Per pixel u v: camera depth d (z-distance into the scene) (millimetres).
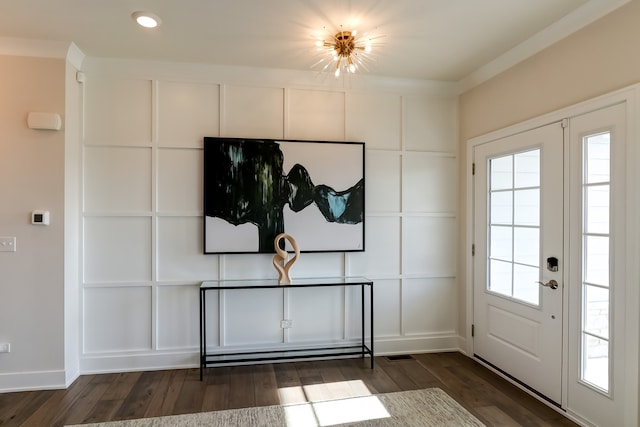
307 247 3207
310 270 3281
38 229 2678
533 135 2631
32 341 2668
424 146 3508
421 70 3211
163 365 3033
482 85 3223
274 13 2289
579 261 2270
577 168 2277
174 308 3066
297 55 2908
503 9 2244
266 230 3135
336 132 3330
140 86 3025
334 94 3326
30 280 2668
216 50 2818
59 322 2695
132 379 2840
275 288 3203
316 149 3223
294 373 2973
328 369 3061
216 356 3086
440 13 2291
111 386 2719
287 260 3164
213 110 3123
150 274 3031
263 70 3158
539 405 2500
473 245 3338
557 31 2418
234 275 3150
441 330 3551
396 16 2322
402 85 3432
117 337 2990
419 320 3500
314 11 2268
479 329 3250
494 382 2854
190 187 3086
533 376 2627
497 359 3012
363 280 3174
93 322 2957
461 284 3525
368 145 3391
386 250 3434
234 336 3148
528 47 2660
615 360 2043
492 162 3113
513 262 2855
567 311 2354
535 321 2617
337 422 2270
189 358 3072
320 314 3301
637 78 1945
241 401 2512
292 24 2430
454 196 3541
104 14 2301
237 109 3160
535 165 2633
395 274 3445
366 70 3203
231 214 3084
